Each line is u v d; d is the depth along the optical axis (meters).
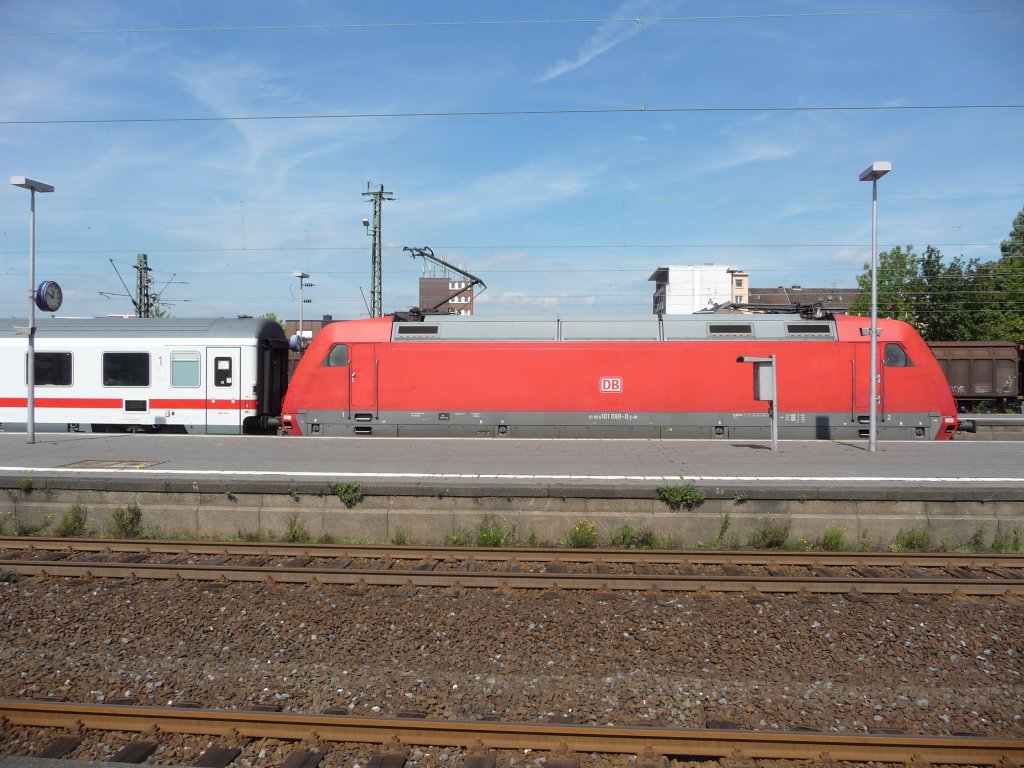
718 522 11.72
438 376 18.58
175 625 8.04
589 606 8.68
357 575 9.61
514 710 5.98
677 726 5.73
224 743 5.46
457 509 11.92
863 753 5.27
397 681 6.55
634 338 18.36
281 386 21.98
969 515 11.56
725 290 76.00
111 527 12.23
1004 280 43.50
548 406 18.34
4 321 21.36
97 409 20.48
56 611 8.52
